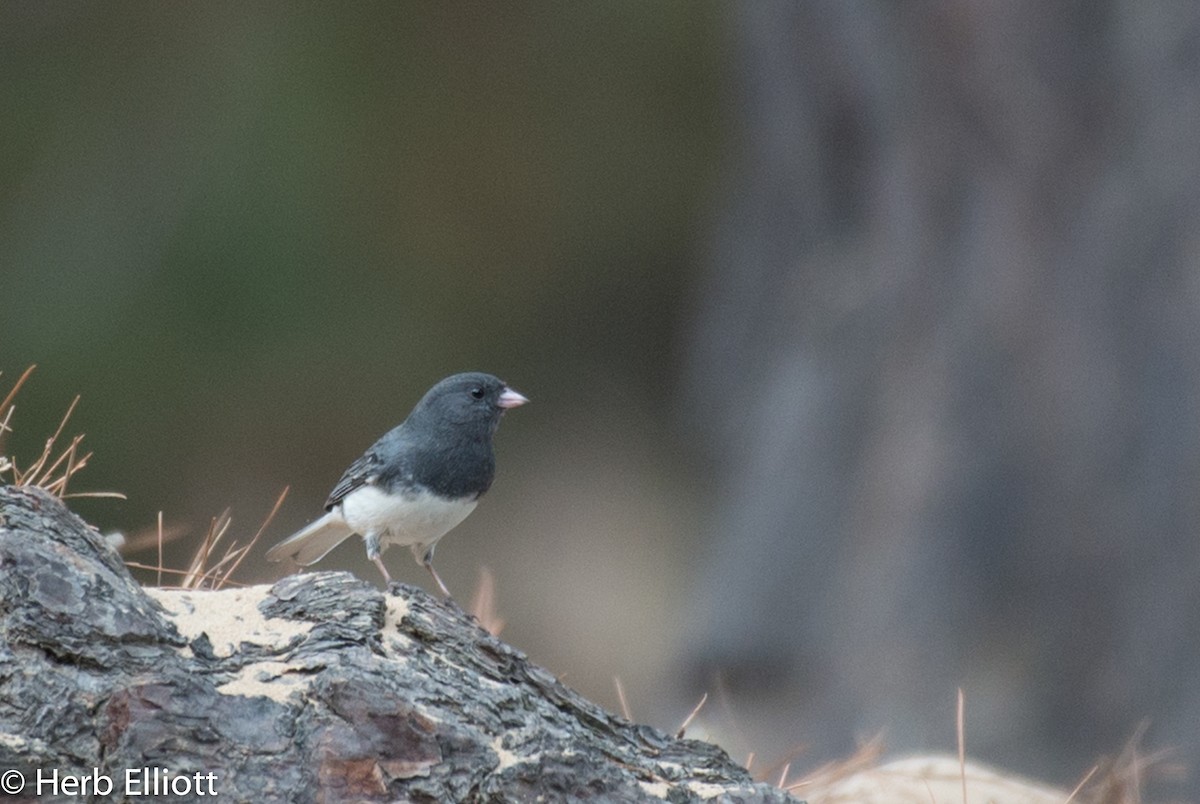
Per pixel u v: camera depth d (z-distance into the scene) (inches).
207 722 167.3
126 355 790.5
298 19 879.1
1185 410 470.9
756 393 617.9
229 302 818.8
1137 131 489.7
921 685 494.9
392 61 890.1
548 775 172.6
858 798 237.3
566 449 892.6
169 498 768.9
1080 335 489.7
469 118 897.5
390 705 169.3
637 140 917.8
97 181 837.2
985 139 516.1
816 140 583.2
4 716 165.8
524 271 901.2
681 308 901.2
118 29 873.5
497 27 909.2
